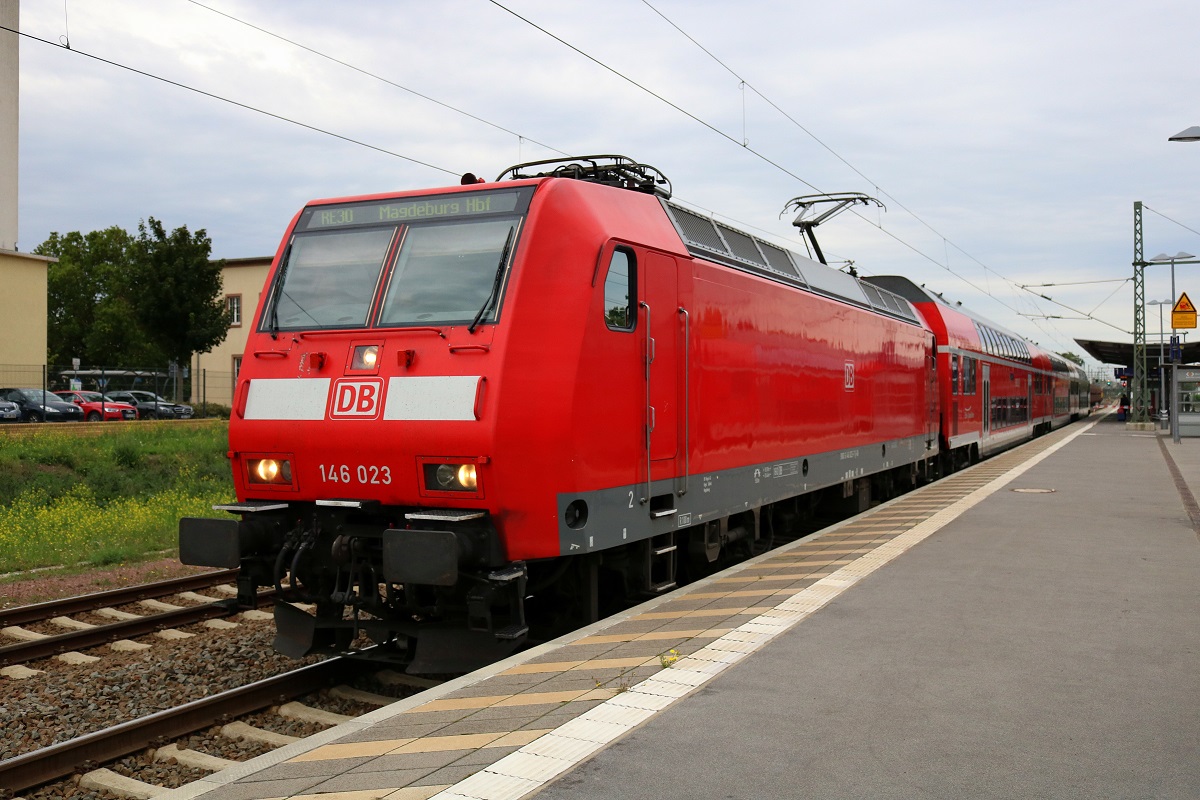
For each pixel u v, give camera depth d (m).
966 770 4.34
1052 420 41.56
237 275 45.75
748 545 10.73
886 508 14.30
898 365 16.25
